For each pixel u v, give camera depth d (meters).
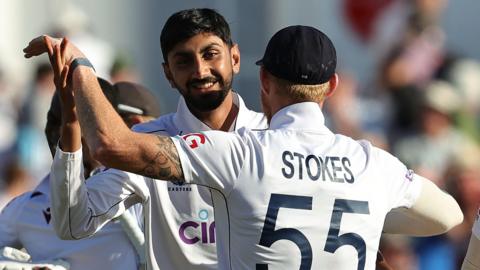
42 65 33.25
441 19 35.91
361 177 12.82
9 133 32.94
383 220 12.94
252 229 12.49
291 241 12.48
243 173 12.52
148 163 12.34
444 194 13.54
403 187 13.16
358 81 34.47
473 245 13.63
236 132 12.89
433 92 31.05
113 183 13.39
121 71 32.62
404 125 30.55
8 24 35.16
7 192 27.88
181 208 14.02
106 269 14.77
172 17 14.17
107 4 34.34
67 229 12.96
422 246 25.09
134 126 14.73
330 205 12.61
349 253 12.63
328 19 34.75
